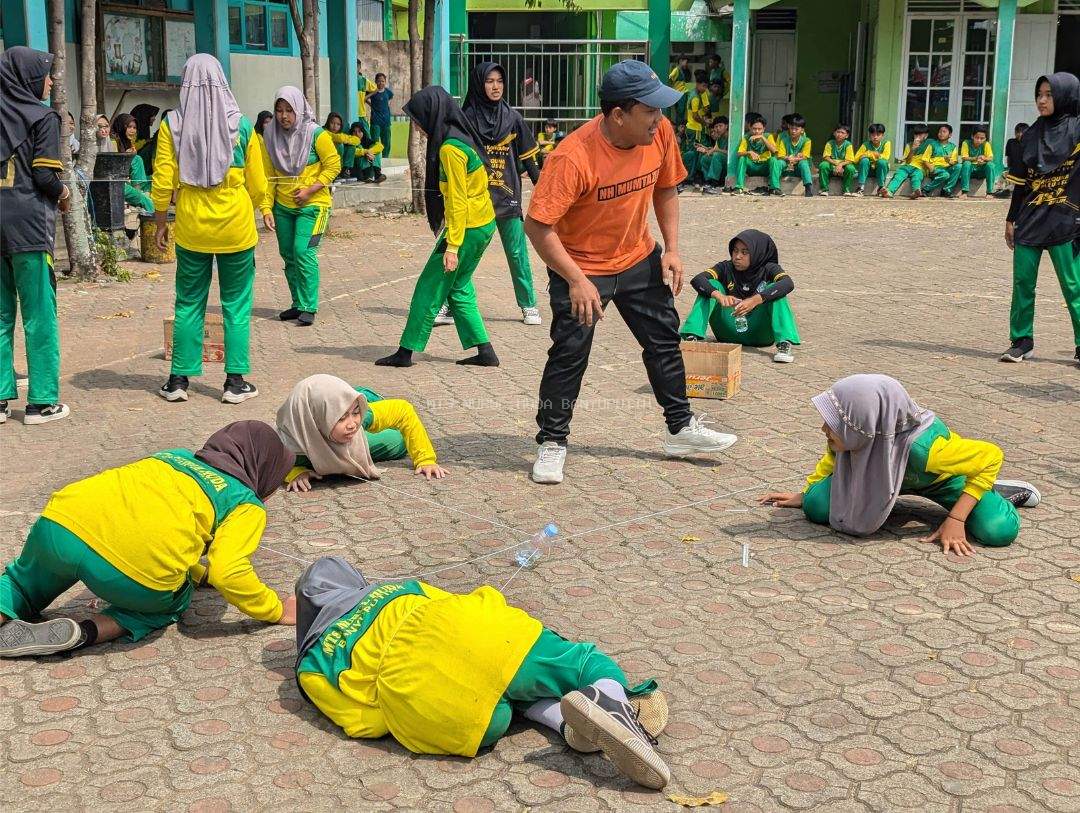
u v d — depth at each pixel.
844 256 14.11
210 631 4.57
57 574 4.32
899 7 22.59
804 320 10.29
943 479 5.21
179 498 4.29
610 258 6.06
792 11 27.56
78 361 8.79
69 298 11.16
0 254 6.93
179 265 7.55
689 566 5.09
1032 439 6.79
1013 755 3.68
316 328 9.92
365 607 3.96
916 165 21.33
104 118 14.18
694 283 8.82
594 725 3.40
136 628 4.45
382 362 8.59
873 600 4.75
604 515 5.70
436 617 3.71
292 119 9.55
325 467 6.02
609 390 7.96
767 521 5.60
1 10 13.53
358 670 3.81
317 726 3.90
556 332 6.10
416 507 5.81
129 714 3.96
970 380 8.15
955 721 3.87
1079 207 8.27
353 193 18.95
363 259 13.80
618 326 10.03
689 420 6.41
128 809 3.44
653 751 3.45
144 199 13.29
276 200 9.79
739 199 21.12
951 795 3.47
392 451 6.42
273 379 8.22
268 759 3.70
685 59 28.62
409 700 3.66
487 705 3.62
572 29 27.78
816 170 22.45
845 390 5.11
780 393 7.82
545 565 5.11
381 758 3.70
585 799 3.47
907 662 4.26
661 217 6.24
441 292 8.36
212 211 7.36
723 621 4.58
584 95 25.97
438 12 23.52
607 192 5.87
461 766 3.65
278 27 20.17
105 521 4.23
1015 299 8.65
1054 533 5.42
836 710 3.94
